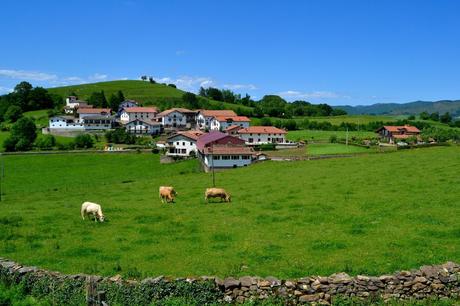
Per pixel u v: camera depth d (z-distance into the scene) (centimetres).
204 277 2080
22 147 13788
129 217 3862
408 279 2069
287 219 3534
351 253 2617
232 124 19838
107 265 2548
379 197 4150
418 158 6844
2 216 4025
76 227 3541
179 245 2914
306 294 2019
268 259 2566
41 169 11088
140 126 18775
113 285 2039
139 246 2927
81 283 2103
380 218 3391
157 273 2388
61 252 2834
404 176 5228
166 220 3688
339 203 4019
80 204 4778
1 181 9531
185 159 11944
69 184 8856
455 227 3033
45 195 6047
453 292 2070
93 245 2986
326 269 2362
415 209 3603
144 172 10581
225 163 10294
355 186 4841
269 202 4281
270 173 6738
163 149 13888
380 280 2053
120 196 5325
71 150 13938
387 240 2836
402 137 17025
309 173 6275
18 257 2761
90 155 12850
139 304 1967
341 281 2044
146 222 3644
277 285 2022
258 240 2953
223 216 3744
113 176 10112
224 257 2627
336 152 11262
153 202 4656
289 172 6631
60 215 4053
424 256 2505
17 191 7962
